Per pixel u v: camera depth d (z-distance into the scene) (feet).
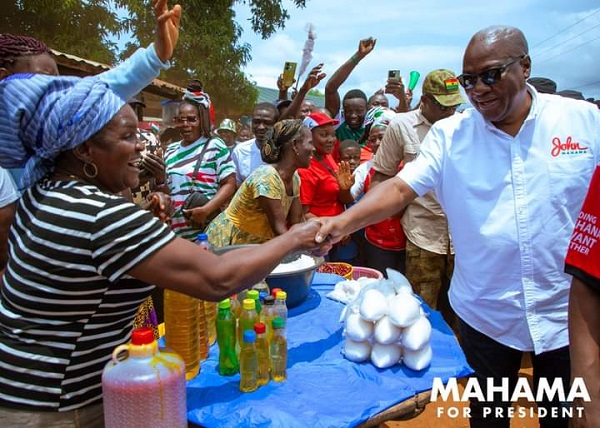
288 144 8.66
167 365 4.11
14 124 3.92
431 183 6.64
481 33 5.65
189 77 37.42
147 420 3.99
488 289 6.28
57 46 31.99
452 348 6.24
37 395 4.00
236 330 5.64
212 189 11.78
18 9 31.73
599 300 3.97
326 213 12.31
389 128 10.44
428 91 9.77
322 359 5.95
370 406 4.94
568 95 12.42
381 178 10.84
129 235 3.85
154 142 8.43
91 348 4.14
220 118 42.39
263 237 9.30
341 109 18.11
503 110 5.66
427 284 10.75
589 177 5.77
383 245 11.62
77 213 3.82
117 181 4.23
